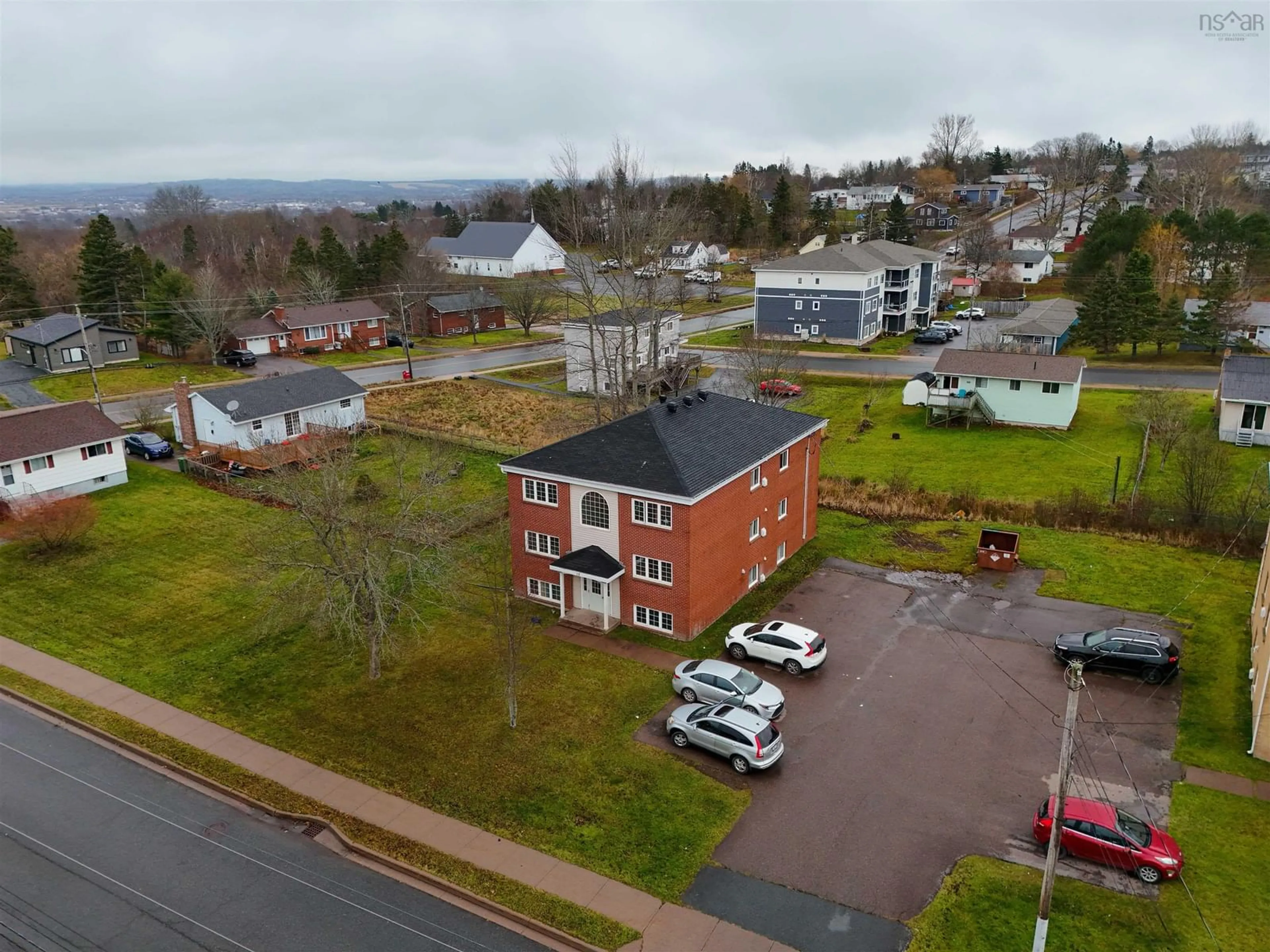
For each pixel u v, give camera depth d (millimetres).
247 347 85812
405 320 90812
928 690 28469
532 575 35156
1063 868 20672
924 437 57000
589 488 32031
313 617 32594
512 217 172625
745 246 151750
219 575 38156
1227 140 176750
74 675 30516
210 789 24734
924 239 146625
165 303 81625
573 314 102250
